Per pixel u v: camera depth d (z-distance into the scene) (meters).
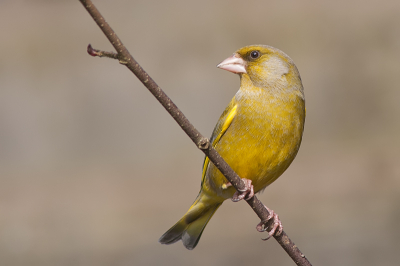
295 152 5.52
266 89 5.42
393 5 18.36
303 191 13.21
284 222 11.51
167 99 3.62
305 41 18.34
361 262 9.55
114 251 10.81
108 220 12.27
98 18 3.20
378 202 11.91
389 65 17.88
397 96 17.59
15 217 12.60
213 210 6.10
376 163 14.09
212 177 5.54
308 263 4.83
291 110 5.40
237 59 5.62
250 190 4.60
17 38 18.25
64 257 10.88
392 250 9.65
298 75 5.63
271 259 10.12
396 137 15.94
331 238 10.37
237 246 10.77
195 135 3.85
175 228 6.24
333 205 11.98
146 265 10.55
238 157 5.34
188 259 10.25
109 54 3.29
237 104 5.49
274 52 5.55
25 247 11.21
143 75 3.44
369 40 18.20
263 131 5.29
